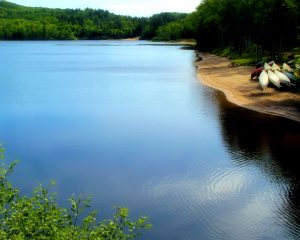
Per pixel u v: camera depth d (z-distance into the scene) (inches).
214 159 1074.7
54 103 1867.6
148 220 762.8
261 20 2935.5
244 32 3671.3
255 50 3806.6
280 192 877.8
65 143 1229.1
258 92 1950.1
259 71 2283.5
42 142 1241.4
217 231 728.3
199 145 1194.6
